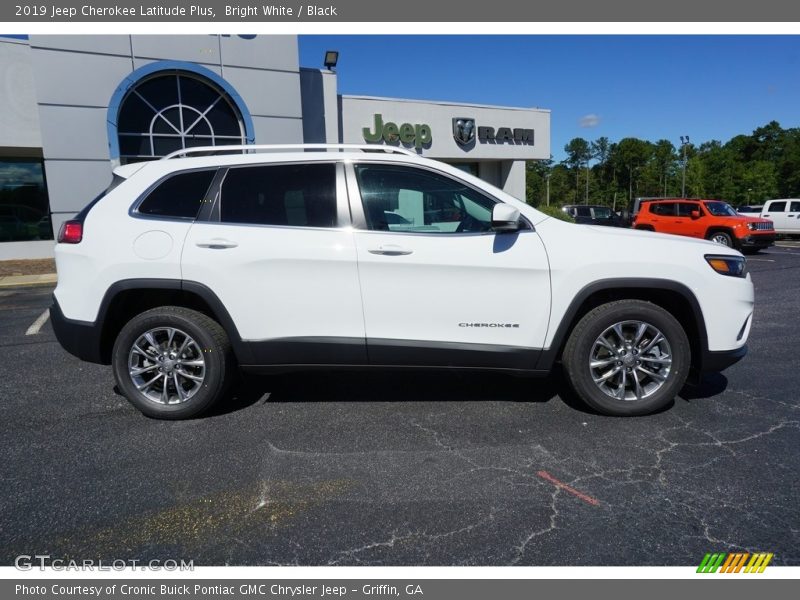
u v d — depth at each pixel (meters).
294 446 3.51
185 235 3.75
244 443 3.56
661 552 2.46
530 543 2.53
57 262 3.99
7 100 15.05
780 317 7.42
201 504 2.86
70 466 3.27
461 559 2.44
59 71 13.56
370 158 3.83
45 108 13.54
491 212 3.77
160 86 14.70
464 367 3.81
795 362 5.24
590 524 2.66
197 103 15.12
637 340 3.78
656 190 109.19
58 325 3.91
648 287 3.68
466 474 3.14
